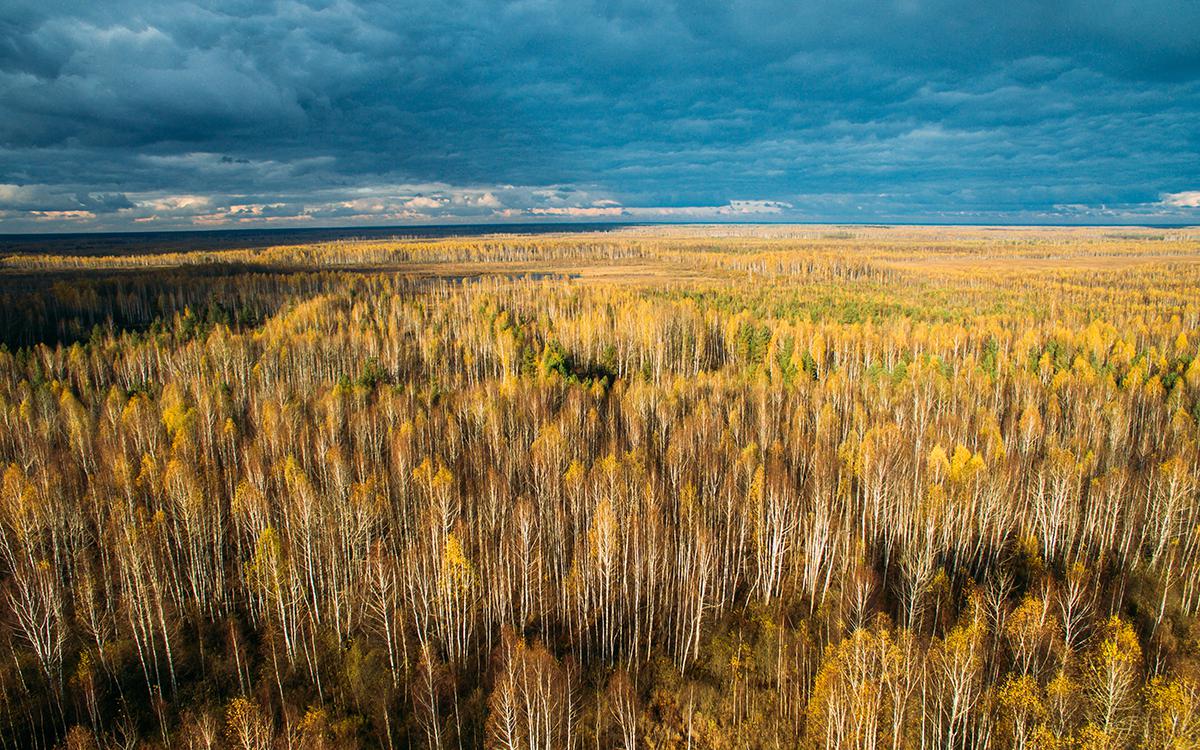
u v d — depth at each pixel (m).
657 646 40.06
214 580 45.03
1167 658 37.94
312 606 42.62
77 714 34.34
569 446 60.31
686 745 33.16
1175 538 47.34
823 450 58.41
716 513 50.22
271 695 36.03
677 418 70.12
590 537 43.41
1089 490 50.00
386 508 50.31
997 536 48.91
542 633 41.06
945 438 61.38
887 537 48.91
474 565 44.75
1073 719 31.08
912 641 34.50
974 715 32.16
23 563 40.25
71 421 63.22
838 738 30.64
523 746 30.92
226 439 61.94
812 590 43.84
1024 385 77.50
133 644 38.34
